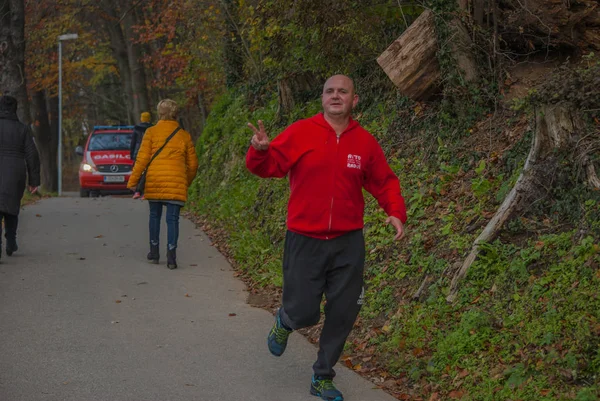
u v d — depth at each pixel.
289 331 4.88
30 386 4.87
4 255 9.22
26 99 22.41
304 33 9.79
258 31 10.86
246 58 15.95
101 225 12.03
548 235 5.39
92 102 42.41
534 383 4.30
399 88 8.25
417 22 8.07
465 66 7.85
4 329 6.14
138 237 10.90
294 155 4.49
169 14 21.97
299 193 4.55
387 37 9.84
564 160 5.65
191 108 29.83
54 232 11.16
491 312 5.14
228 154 14.22
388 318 5.99
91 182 20.73
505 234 5.71
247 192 11.70
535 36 8.08
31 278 7.98
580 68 5.94
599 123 5.66
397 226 4.57
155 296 7.41
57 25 29.22
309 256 4.59
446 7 7.82
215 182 14.34
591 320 4.45
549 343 4.48
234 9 15.91
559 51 8.20
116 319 6.54
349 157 4.51
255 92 15.30
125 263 8.95
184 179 8.80
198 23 17.81
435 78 8.12
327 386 4.75
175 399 4.71
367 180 4.75
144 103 27.94
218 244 10.52
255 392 4.88
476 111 7.79
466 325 5.05
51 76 31.67
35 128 31.83
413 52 8.05
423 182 7.56
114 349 5.70
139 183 8.77
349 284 4.63
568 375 4.24
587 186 5.41
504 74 7.94
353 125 4.59
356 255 4.62
